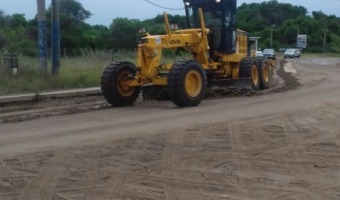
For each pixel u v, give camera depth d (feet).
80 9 179.11
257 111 42.22
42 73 61.62
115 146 28.30
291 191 20.67
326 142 29.86
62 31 158.30
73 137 31.04
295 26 366.84
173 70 44.80
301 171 23.65
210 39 56.29
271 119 37.88
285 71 105.81
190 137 30.94
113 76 46.50
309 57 264.93
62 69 70.49
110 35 158.30
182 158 25.80
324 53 343.26
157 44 46.83
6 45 117.70
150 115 40.50
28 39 132.98
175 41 48.73
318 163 25.11
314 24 379.35
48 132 32.99
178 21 59.36
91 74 64.80
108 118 39.22
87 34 162.61
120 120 37.96
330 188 21.12
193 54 53.06
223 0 55.77
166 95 49.29
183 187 21.06
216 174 22.99
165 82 46.39
